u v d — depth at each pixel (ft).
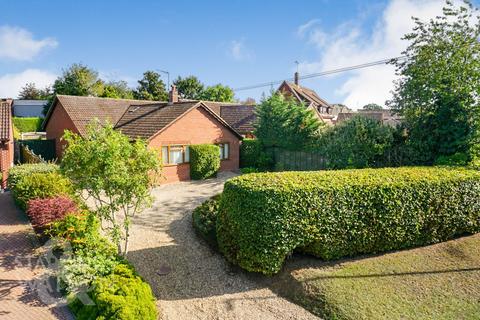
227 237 28.50
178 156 62.64
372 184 27.30
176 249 31.40
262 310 22.74
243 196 26.09
